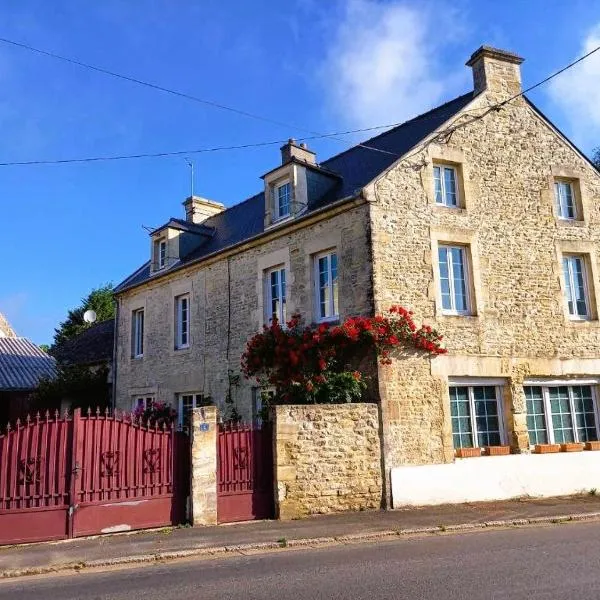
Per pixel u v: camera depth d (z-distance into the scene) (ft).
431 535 29.19
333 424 34.81
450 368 38.86
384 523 31.12
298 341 37.83
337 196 43.80
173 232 58.49
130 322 62.95
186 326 55.72
